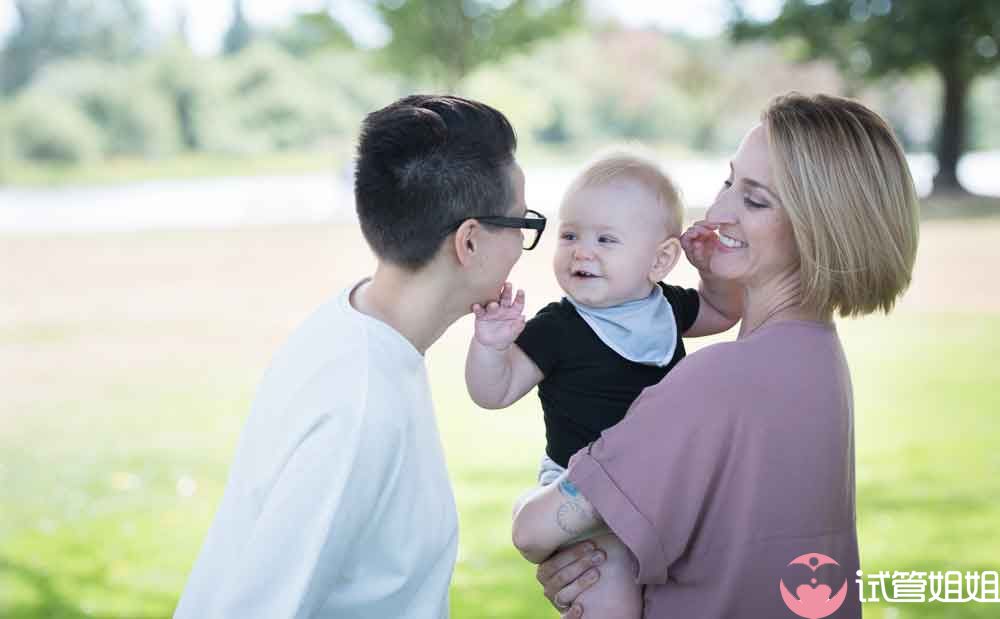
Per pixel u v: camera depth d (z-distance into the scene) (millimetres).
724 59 49406
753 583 1707
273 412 1729
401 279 1785
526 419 7145
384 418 1649
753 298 1888
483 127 1761
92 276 14523
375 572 1711
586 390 2066
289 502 1604
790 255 1812
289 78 44219
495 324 1917
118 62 50625
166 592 4527
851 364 8523
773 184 1775
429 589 1780
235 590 1585
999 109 53031
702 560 1733
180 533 5258
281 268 14688
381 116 1780
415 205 1723
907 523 4988
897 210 1747
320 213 23516
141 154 43062
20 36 50438
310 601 1595
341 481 1603
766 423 1694
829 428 1740
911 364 8453
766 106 1840
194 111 43719
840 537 1787
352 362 1678
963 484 5543
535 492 1909
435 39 24703
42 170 39938
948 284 12148
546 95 48156
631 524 1717
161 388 8328
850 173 1719
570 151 48469
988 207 20312
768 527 1700
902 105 49688
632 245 2078
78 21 51188
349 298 1844
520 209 1806
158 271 14812
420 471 1734
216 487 5965
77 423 7410
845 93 29094
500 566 4590
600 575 1919
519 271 12891
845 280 1735
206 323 10906
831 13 24984
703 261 2129
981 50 23766
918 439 6410
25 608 4336
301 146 44094
